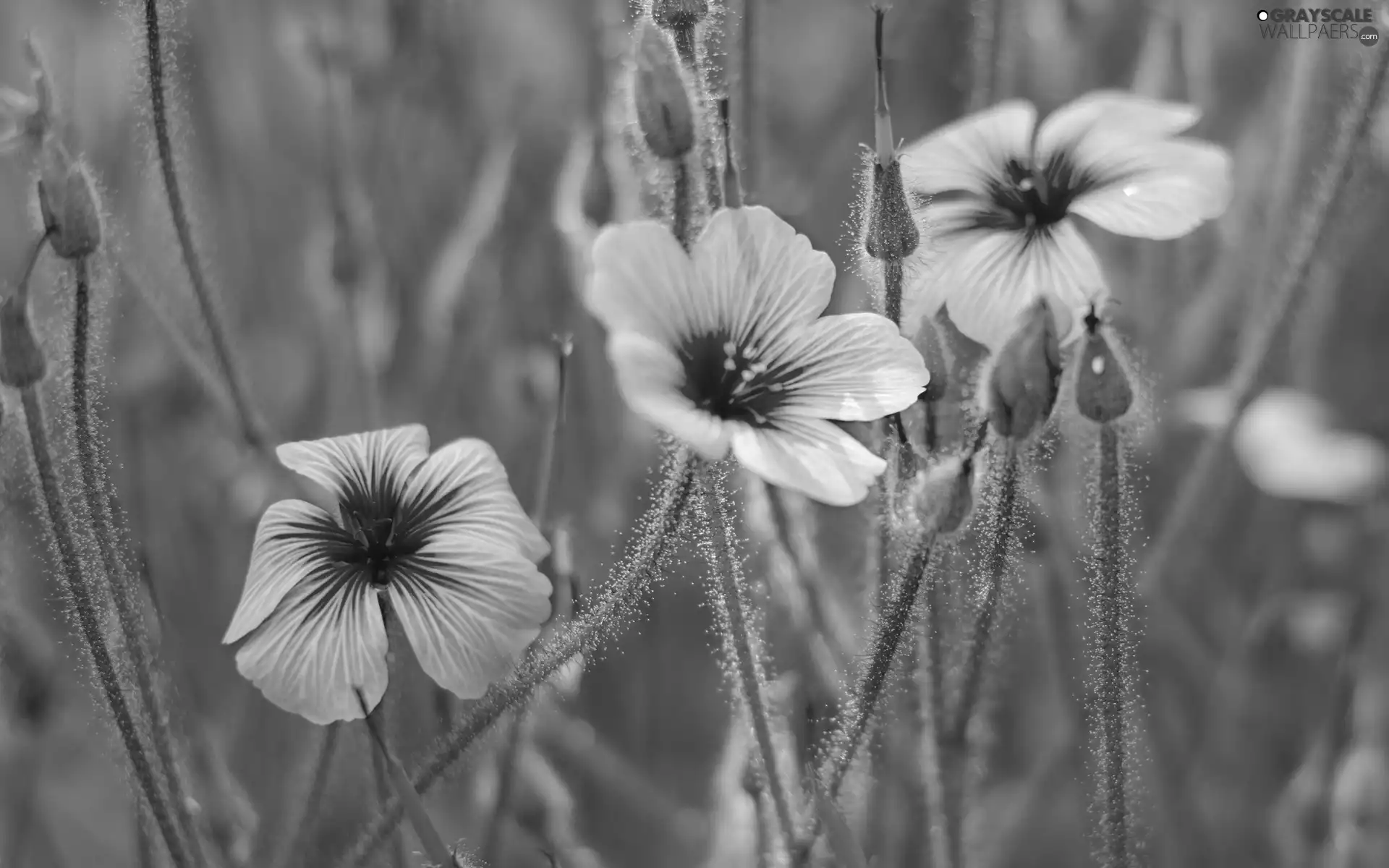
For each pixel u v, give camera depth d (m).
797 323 0.35
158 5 0.38
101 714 0.38
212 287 0.40
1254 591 0.49
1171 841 0.45
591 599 0.37
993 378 0.34
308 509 0.35
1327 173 0.42
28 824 0.42
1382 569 0.47
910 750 0.40
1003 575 0.36
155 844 0.37
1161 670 0.46
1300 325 0.47
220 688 0.46
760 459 0.33
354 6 0.49
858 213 0.37
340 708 0.34
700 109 0.37
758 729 0.35
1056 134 0.38
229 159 0.54
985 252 0.37
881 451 0.36
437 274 0.48
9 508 0.38
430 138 0.53
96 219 0.35
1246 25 0.57
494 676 0.35
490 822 0.38
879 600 0.37
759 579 0.41
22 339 0.34
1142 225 0.37
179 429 0.48
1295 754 0.46
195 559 0.47
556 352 0.45
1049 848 0.46
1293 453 0.47
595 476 0.47
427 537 0.35
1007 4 0.44
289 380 0.52
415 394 0.47
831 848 0.36
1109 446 0.35
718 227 0.35
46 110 0.37
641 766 0.47
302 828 0.37
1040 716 0.47
